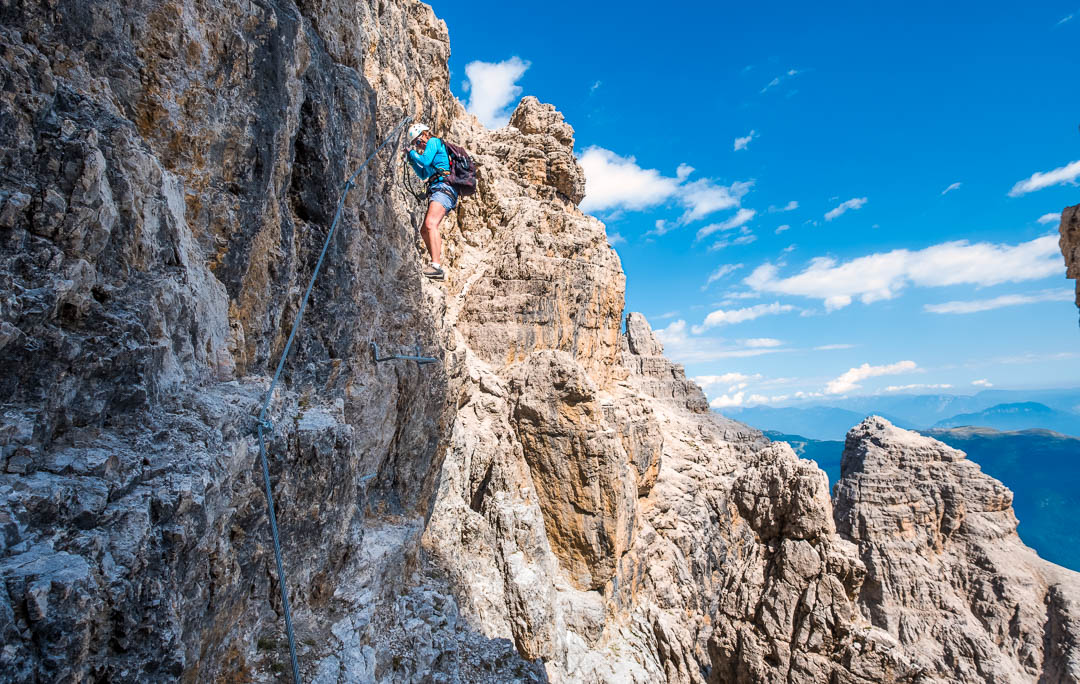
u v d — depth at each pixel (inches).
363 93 407.8
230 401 228.8
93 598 140.9
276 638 277.6
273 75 276.7
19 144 159.2
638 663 990.4
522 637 735.1
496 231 1512.1
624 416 1389.0
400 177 558.3
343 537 346.9
